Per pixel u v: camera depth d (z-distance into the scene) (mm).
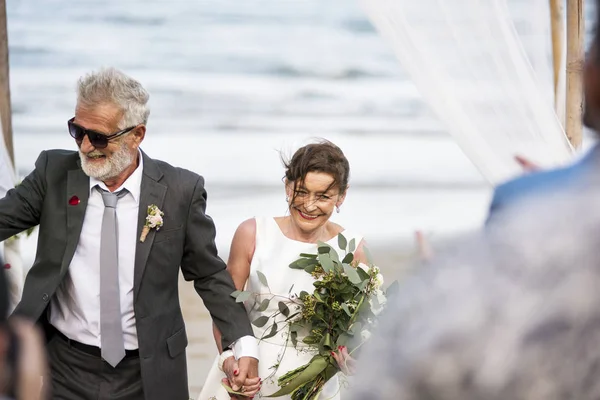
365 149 28828
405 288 1720
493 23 7082
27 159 26375
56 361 5480
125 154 5332
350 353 5531
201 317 12414
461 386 1608
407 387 1633
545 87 7152
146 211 5465
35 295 5328
